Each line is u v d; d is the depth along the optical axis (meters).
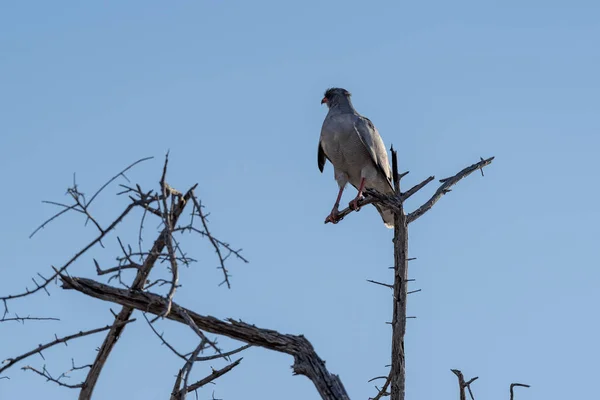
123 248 9.73
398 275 15.15
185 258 9.70
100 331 10.85
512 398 13.10
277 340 11.48
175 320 11.34
